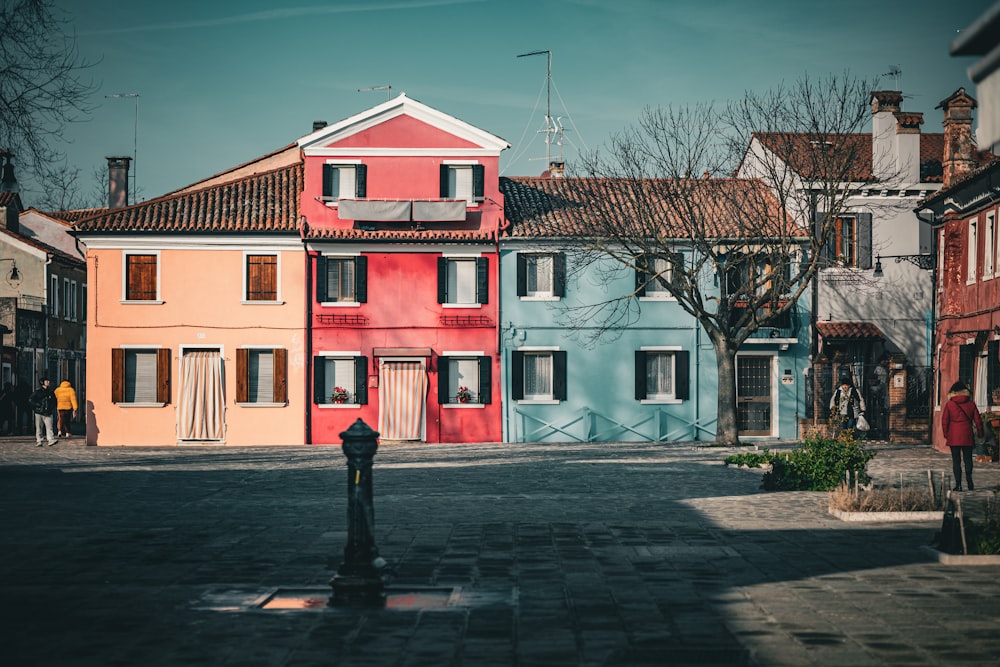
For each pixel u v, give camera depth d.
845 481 20.14
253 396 39.47
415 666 7.56
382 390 39.53
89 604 9.84
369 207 39.34
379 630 8.70
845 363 39.75
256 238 39.28
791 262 37.22
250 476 24.84
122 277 39.22
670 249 39.28
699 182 41.38
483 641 8.30
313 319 39.47
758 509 17.55
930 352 39.91
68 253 58.03
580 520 16.11
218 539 14.15
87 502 18.97
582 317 39.94
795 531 14.80
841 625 8.84
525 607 9.62
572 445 37.94
